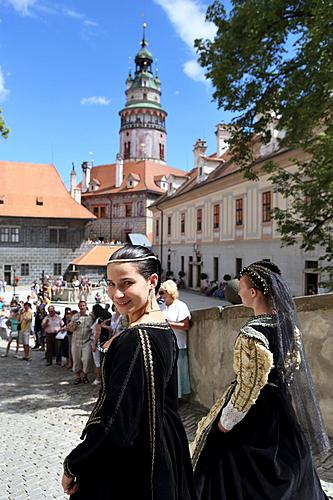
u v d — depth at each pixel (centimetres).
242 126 1090
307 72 937
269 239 2688
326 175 981
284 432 226
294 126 1002
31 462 475
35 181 5109
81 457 165
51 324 1199
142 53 7950
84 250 4922
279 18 945
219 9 1028
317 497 229
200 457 238
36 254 4784
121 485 169
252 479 220
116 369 170
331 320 452
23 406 748
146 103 7788
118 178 6762
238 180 3089
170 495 168
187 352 672
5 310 2203
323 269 1200
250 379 221
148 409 169
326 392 455
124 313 191
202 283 3694
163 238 4888
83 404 748
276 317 235
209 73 1052
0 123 1379
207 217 3697
